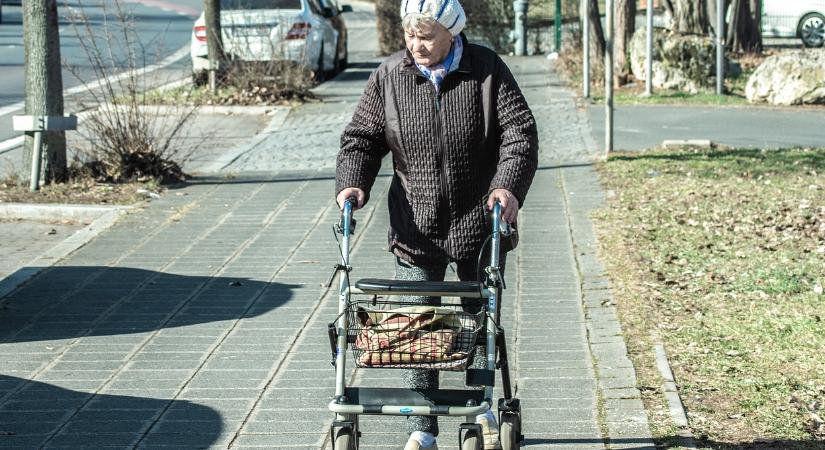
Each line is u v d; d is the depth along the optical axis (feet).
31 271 106.73
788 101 228.22
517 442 58.13
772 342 79.97
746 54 338.75
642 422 66.59
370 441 65.98
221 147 183.93
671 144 172.14
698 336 82.12
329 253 112.98
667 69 251.19
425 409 50.78
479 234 56.54
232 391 74.69
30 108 146.30
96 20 222.69
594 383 73.97
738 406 68.64
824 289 92.63
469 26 363.97
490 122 55.47
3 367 79.87
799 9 386.32
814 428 64.85
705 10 285.23
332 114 218.18
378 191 144.46
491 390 52.16
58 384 76.18
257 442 65.98
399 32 359.25
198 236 121.49
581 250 110.32
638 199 132.26
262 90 233.55
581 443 64.23
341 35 303.27
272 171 160.45
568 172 152.46
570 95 241.55
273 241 118.62
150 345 84.64
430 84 55.26
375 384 75.77
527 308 92.02
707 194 132.98
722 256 105.09
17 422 69.31
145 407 71.77
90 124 156.76
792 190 133.90
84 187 146.41
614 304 91.66
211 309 94.12
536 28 363.76
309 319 91.04
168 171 153.38
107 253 114.21
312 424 68.69
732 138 183.42
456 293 51.85
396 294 52.03
